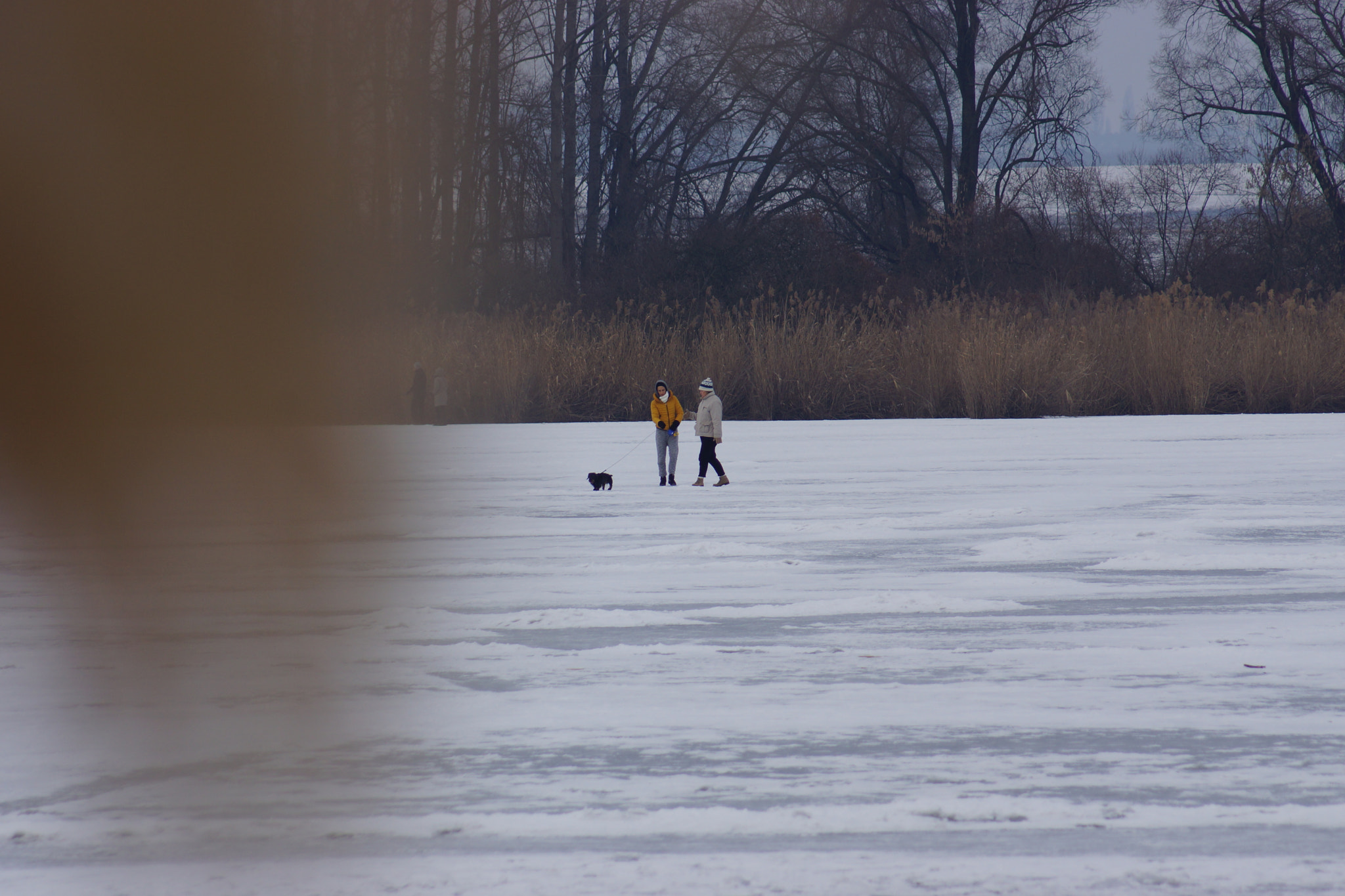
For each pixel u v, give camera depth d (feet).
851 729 73.67
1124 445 303.89
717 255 618.85
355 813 60.13
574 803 61.21
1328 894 49.57
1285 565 133.69
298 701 81.46
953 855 54.03
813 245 636.89
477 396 466.70
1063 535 158.20
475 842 56.03
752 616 109.81
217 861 54.24
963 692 82.28
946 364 445.78
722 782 64.34
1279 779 63.87
